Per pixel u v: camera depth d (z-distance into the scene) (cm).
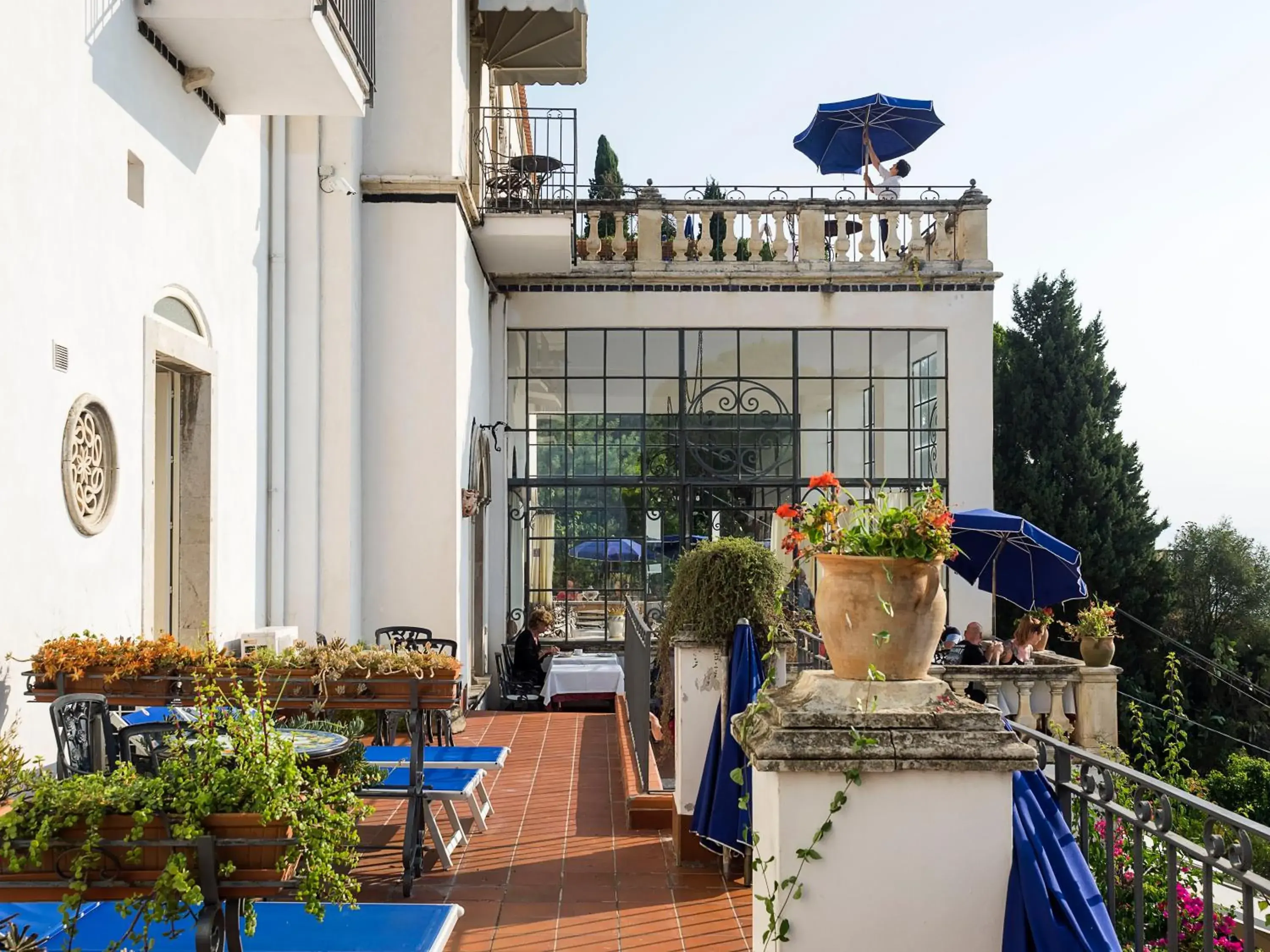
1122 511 2194
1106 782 364
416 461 1027
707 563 588
